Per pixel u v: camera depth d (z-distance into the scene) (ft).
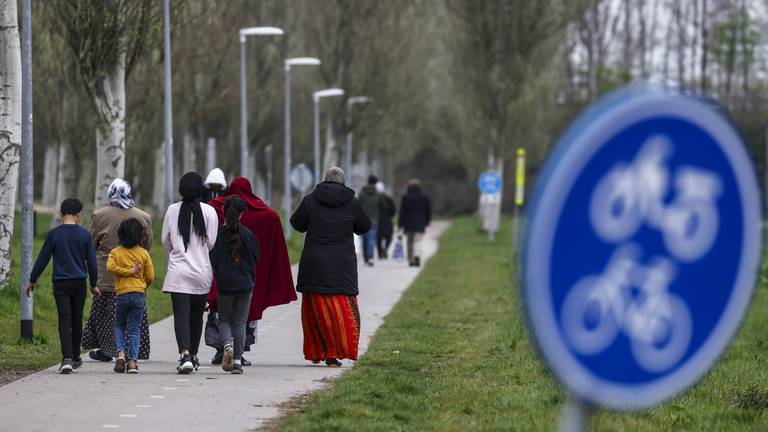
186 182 104.58
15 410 81.56
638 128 20.63
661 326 21.15
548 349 20.56
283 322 157.28
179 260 103.60
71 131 338.75
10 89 151.02
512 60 495.00
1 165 151.43
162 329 146.10
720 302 21.42
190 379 100.27
